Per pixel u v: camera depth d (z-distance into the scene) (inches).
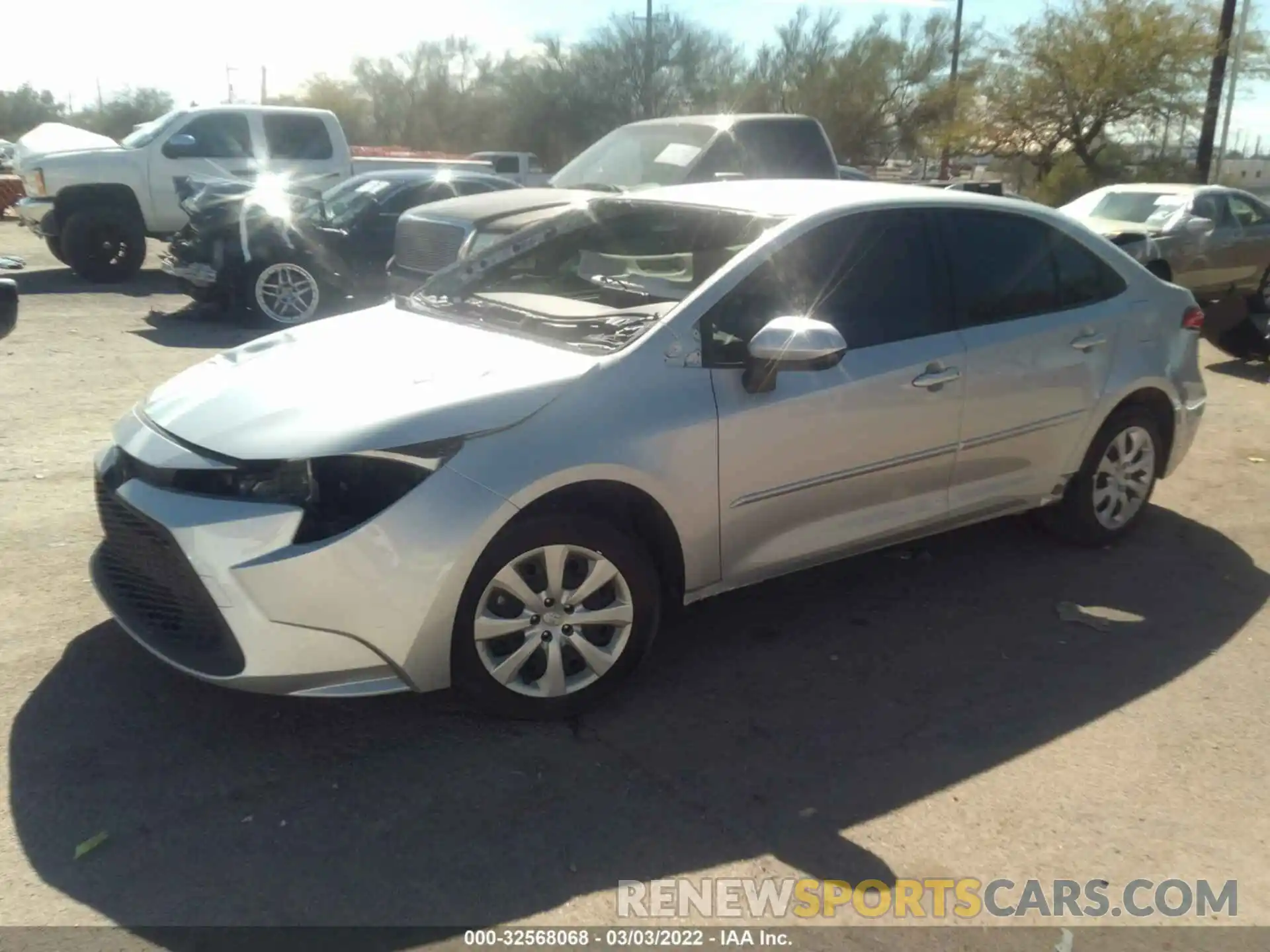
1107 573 207.3
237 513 132.6
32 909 112.6
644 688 160.9
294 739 144.3
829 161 403.5
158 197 578.9
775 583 200.1
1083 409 201.9
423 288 196.7
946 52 1624.0
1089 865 124.6
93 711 149.0
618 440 145.4
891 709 156.9
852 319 172.1
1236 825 132.3
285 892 116.3
